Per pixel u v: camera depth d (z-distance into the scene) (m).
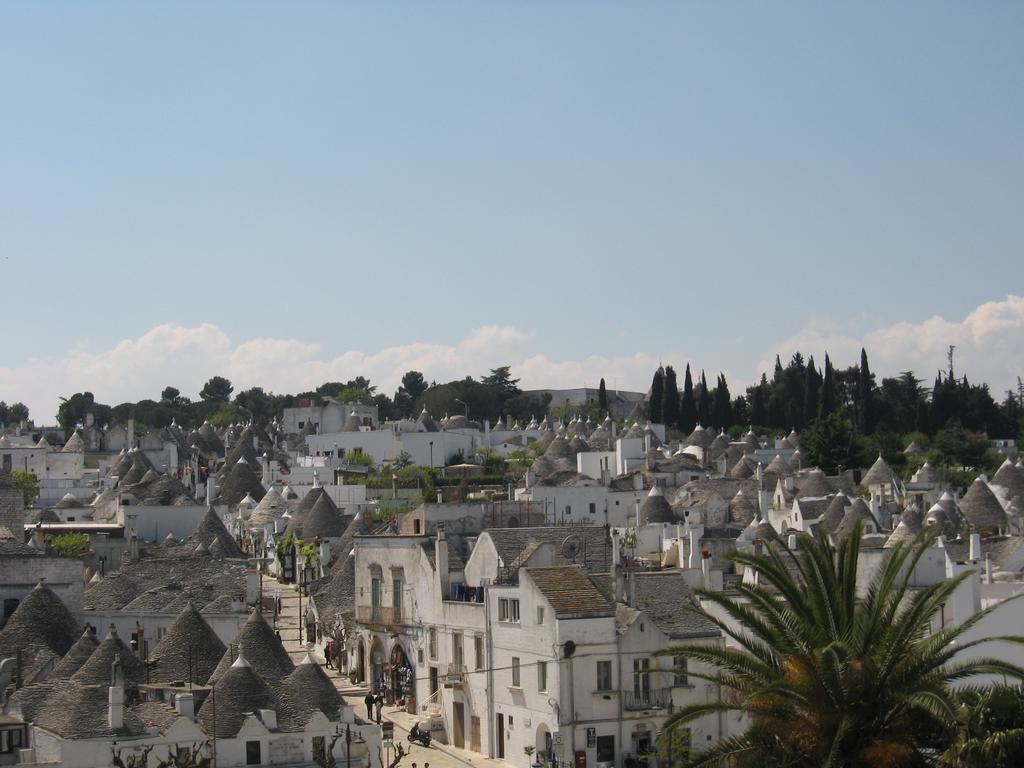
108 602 116.75
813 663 59.56
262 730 83.88
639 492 192.75
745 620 62.75
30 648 99.00
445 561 107.19
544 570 94.94
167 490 172.75
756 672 62.25
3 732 83.81
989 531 172.75
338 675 118.94
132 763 76.44
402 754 87.38
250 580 119.38
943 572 91.81
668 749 83.94
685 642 92.75
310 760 84.75
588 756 90.06
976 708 62.56
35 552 116.81
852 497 197.88
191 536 160.12
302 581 139.50
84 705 81.69
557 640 90.69
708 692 92.25
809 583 62.41
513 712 95.88
